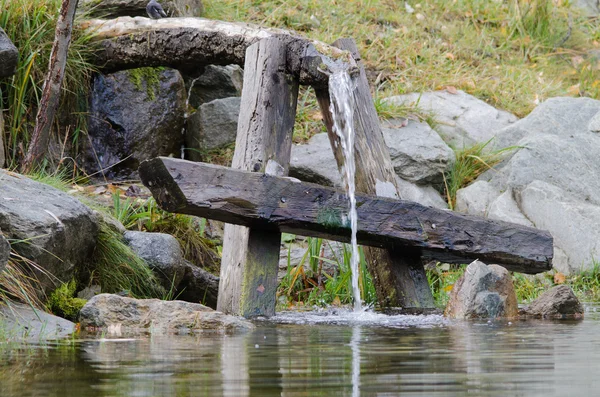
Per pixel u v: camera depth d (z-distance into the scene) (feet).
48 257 27.50
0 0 41.78
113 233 32.14
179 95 48.52
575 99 54.80
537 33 71.41
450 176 50.67
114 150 45.78
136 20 42.73
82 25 44.06
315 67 32.86
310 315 29.78
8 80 41.75
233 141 48.49
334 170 47.80
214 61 39.70
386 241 31.07
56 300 28.63
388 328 24.47
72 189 39.99
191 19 40.52
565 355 17.34
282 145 32.32
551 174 49.29
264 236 30.27
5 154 41.50
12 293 25.95
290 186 28.60
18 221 26.96
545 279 44.57
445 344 19.76
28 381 14.08
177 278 33.68
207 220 42.60
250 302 29.40
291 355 17.57
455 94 56.54
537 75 64.28
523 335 21.98
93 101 45.39
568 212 46.16
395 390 13.01
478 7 72.28
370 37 61.31
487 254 32.30
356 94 35.78
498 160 51.75
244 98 32.68
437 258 34.17
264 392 12.86
